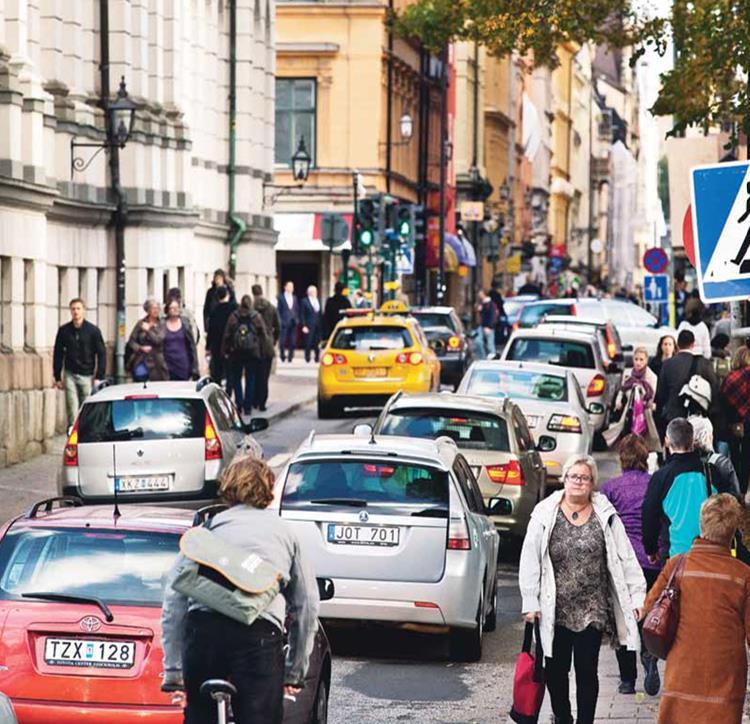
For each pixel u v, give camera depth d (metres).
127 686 24.75
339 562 34.47
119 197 75.19
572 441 57.69
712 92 57.12
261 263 115.19
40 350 68.25
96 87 81.56
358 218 109.81
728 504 24.11
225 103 108.81
